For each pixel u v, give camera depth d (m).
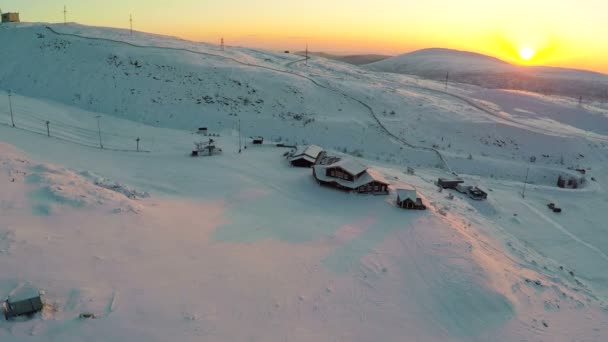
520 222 40.69
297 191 38.81
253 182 40.28
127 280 20.41
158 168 42.94
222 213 32.00
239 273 22.89
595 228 41.81
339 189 39.28
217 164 45.69
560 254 35.09
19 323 16.11
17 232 22.58
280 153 51.94
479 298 22.98
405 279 24.36
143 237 25.38
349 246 27.86
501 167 60.97
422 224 32.09
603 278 31.55
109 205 28.86
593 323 22.56
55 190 28.67
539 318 22.27
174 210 31.17
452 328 20.55
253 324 18.78
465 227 33.47
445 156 62.03
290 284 22.50
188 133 60.34
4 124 47.91
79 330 16.31
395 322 20.39
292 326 19.05
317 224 31.28
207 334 17.52
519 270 27.61
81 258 21.59
